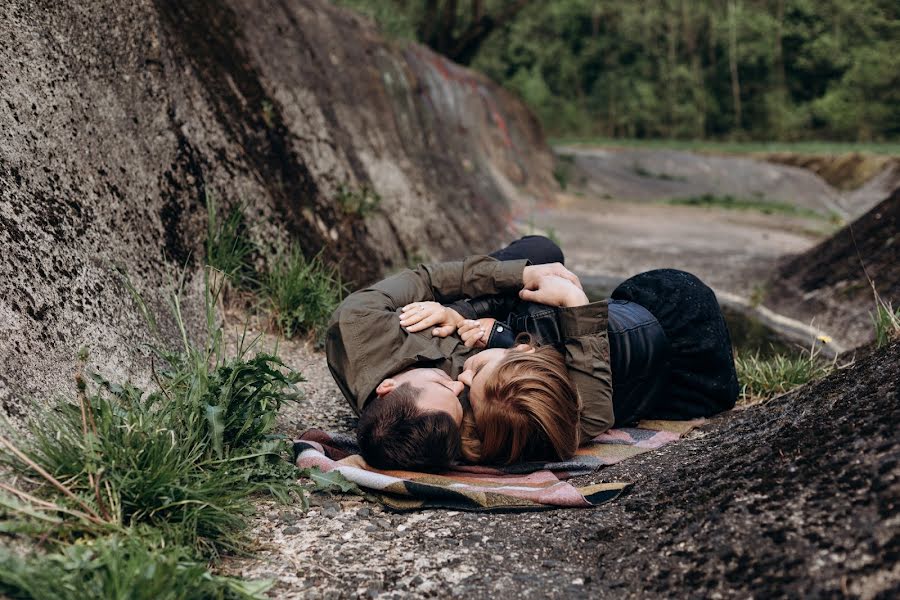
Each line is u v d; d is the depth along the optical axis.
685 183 17.20
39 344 2.19
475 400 2.41
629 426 2.84
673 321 2.88
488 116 12.66
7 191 2.43
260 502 2.18
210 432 2.16
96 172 2.97
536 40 32.50
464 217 7.63
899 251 5.32
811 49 33.78
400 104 7.94
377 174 6.02
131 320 2.69
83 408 1.94
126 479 1.85
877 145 21.66
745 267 7.61
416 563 1.91
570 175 16.03
